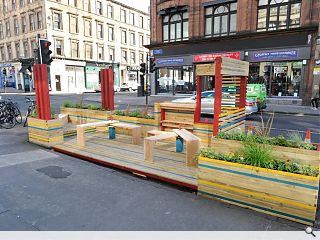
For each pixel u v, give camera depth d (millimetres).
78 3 39625
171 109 7840
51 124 7184
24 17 39688
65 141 7590
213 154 4176
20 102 22406
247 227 3338
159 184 4766
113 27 45656
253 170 3668
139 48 51719
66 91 39250
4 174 5215
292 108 17141
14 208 3848
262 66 19766
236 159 3924
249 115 14562
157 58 25438
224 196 3980
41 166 5711
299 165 3590
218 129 5344
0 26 44562
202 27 22375
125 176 5156
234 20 21047
